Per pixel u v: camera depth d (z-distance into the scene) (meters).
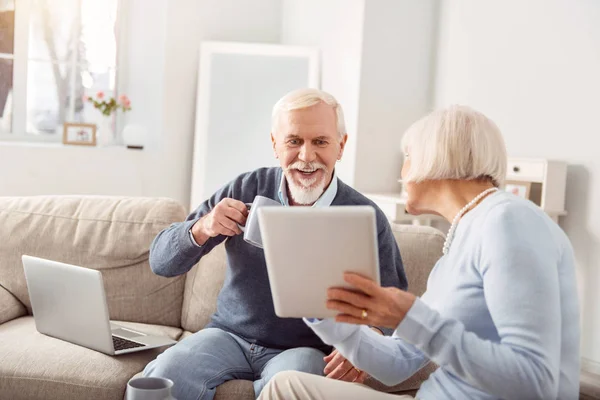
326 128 2.14
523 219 1.42
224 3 5.42
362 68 4.66
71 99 5.31
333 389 1.61
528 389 1.32
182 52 5.31
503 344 1.35
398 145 4.82
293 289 1.44
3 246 2.63
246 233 1.96
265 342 2.16
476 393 1.47
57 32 5.25
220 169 5.29
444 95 4.68
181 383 1.96
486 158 1.52
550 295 1.35
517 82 4.03
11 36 5.17
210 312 2.48
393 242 2.18
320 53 5.18
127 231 2.61
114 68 5.35
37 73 5.24
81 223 2.64
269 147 5.32
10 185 4.90
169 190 5.32
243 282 2.19
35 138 5.27
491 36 4.21
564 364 1.44
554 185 3.62
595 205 3.59
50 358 2.12
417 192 1.61
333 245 1.38
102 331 2.14
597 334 3.57
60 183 4.99
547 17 3.85
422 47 4.79
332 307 1.43
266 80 5.30
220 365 2.07
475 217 1.50
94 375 2.05
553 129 3.81
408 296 1.40
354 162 4.73
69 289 2.19
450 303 1.48
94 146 5.16
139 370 2.12
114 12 5.31
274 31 5.62
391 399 1.58
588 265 3.62
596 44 3.59
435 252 2.35
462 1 4.46
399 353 1.67
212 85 5.29
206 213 2.29
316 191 2.16
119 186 5.15
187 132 5.35
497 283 1.38
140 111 5.37
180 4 5.28
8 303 2.56
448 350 1.36
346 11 4.82
